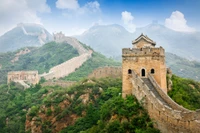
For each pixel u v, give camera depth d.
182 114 42.75
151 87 58.78
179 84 72.31
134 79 62.00
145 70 63.19
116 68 120.00
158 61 63.03
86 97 94.44
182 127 42.69
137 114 55.81
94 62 178.75
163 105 48.28
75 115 90.62
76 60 172.88
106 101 83.31
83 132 71.00
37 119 94.06
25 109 120.31
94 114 82.56
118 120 56.47
